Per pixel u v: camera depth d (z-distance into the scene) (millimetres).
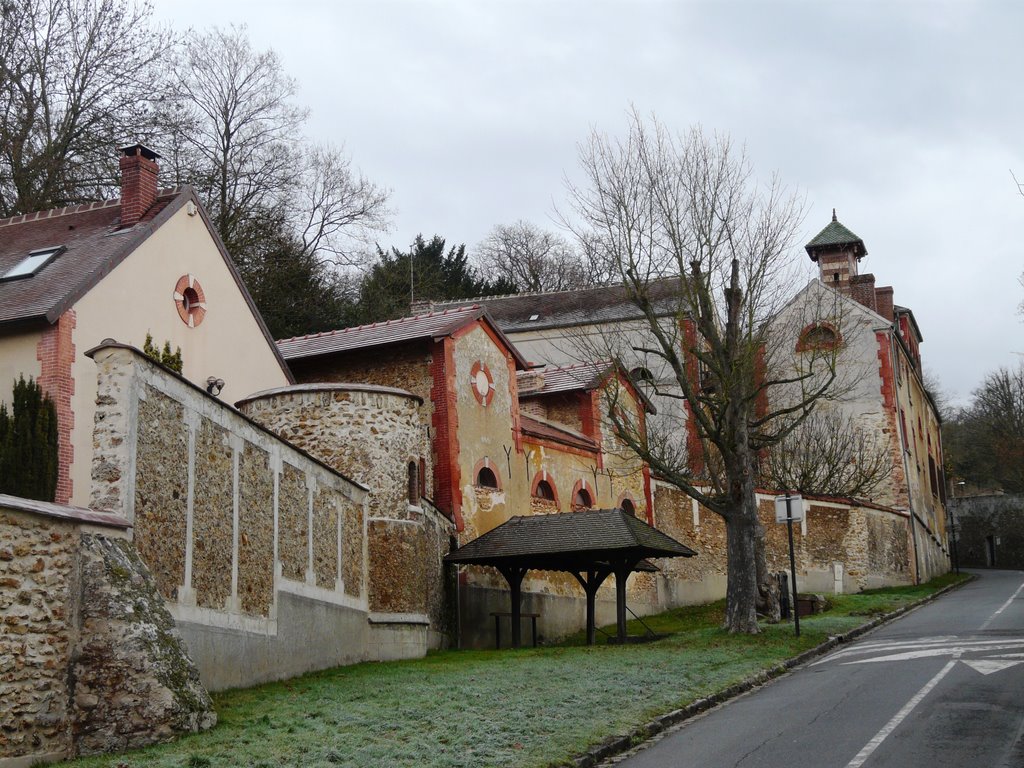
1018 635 21844
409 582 22219
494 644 27281
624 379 33156
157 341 24344
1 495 11438
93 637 11906
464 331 28859
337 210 46094
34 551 11695
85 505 21328
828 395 30375
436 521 25422
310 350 29281
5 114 32281
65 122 33000
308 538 18922
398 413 23016
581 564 26109
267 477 17438
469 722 12953
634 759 11734
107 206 26594
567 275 67625
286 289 43875
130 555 12719
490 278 68188
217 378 26234
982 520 69625
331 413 22547
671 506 37531
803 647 22047
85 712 11727
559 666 18719
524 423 32281
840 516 40062
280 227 43219
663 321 41125
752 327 25766
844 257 52156
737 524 25031
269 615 17047
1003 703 13656
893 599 34562
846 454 44031
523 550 24578
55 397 21188
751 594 24750
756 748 11750
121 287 23438
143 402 13727
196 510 14945
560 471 32500
